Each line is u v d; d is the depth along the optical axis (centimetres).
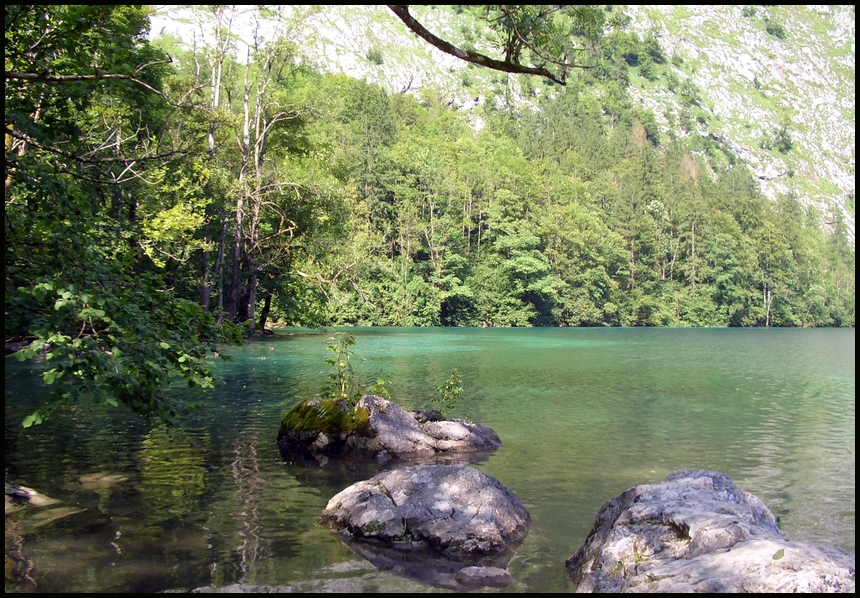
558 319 7825
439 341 4050
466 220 7975
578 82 18862
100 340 630
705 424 1257
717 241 9588
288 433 1011
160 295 729
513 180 8675
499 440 1073
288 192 3547
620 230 9462
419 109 14350
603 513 582
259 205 3394
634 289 8925
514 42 729
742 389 1839
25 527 620
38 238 667
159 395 669
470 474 679
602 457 971
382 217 7588
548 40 731
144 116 2022
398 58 18800
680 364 2670
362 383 1798
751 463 938
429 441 1009
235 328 762
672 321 9062
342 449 979
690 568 416
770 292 9806
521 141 13512
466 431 1051
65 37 706
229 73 3703
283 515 676
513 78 18550
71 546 572
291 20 3391
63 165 862
